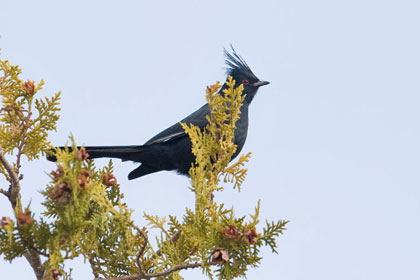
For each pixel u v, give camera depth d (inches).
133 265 351.9
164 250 335.9
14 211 281.3
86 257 327.6
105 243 351.3
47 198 285.4
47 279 279.7
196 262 311.7
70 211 273.6
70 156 271.4
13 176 321.1
